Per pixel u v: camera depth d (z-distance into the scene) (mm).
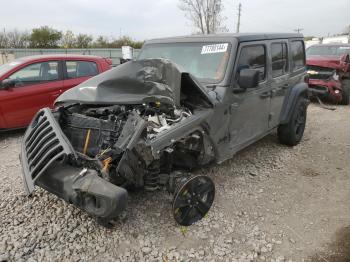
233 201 4199
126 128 3240
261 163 5441
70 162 3225
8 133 7328
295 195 4418
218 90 4113
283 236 3525
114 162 3205
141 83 3566
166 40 5098
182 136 3557
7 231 3496
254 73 3926
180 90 3768
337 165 5449
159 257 3166
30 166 3273
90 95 3512
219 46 4457
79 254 3180
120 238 3408
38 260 3090
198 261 3127
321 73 10539
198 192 3635
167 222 3689
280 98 5531
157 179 3520
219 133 4117
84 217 3730
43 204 4008
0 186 4520
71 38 39312
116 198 2789
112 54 29500
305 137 6969
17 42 38562
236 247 3334
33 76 7098
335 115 9234
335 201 4277
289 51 5734
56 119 3695
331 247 3354
